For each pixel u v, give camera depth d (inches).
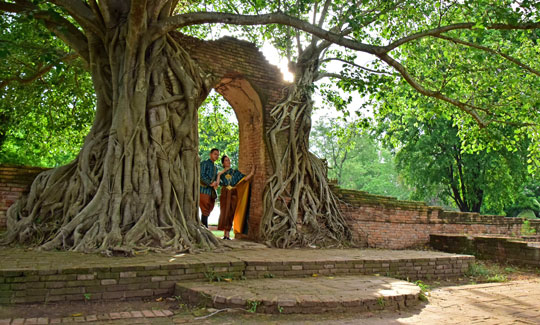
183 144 336.8
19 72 429.4
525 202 1069.1
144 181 303.4
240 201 417.1
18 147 759.7
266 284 220.1
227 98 444.1
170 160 325.1
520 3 315.6
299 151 422.9
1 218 308.3
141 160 306.3
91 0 323.6
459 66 406.3
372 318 183.3
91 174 305.4
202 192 377.1
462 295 249.1
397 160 932.0
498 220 581.0
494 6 322.0
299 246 381.4
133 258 236.7
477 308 214.8
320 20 484.4
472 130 478.6
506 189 816.9
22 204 306.8
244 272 243.8
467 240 438.3
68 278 192.5
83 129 617.0
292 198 400.2
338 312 187.3
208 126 690.2
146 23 318.7
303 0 385.7
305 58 461.1
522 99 406.0
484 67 419.8
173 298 206.2
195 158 339.6
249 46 410.0
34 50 391.9
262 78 413.7
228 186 391.2
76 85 524.4
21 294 183.5
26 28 332.8
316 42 466.9
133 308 188.5
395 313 195.0
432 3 455.5
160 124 323.3
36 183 310.3
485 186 824.3
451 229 516.1
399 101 536.1
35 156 789.2
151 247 275.6
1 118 589.0
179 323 165.5
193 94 345.4
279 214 389.7
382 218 452.1
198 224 325.1
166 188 311.4
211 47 384.8
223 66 389.1
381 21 465.1
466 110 403.5
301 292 201.0
